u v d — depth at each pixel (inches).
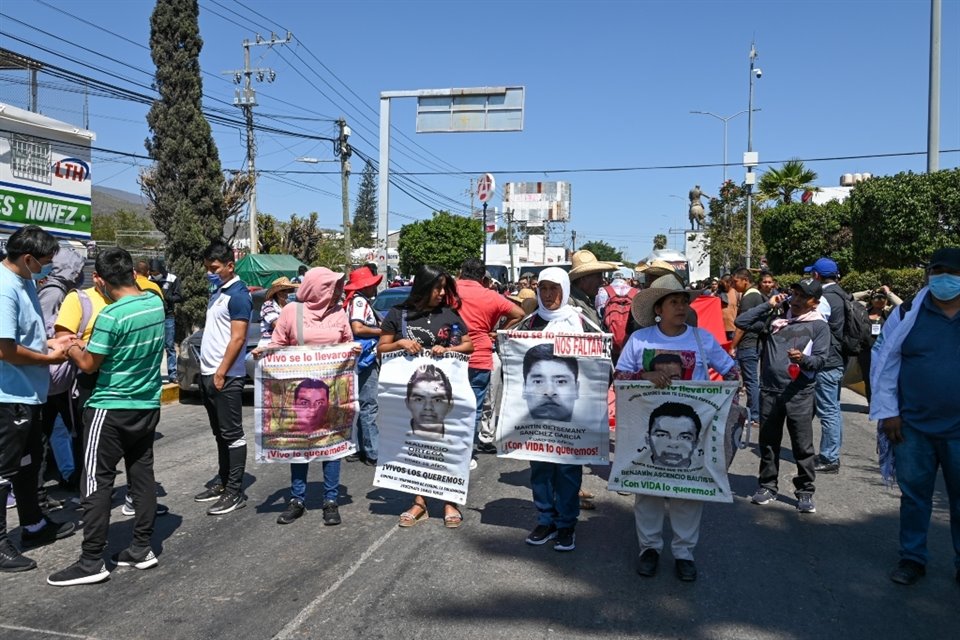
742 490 254.8
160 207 573.6
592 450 189.6
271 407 212.7
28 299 185.9
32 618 156.3
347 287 286.7
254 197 1099.3
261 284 1011.9
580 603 162.6
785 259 898.7
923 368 172.2
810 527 215.2
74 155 617.3
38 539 202.1
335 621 153.7
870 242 639.1
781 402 228.4
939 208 598.9
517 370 195.0
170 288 503.8
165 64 567.2
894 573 175.6
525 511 228.8
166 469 281.4
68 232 617.0
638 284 404.2
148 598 165.8
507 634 148.2
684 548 175.8
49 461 254.2
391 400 213.2
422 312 216.8
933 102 579.5
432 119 687.7
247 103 1101.7
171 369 507.5
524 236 2444.6
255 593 167.9
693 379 171.0
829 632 150.4
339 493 248.8
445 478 210.1
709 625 152.8
